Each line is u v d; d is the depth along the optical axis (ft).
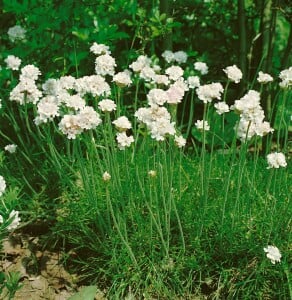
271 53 2.92
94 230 2.21
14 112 2.75
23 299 2.03
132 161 2.33
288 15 2.90
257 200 2.27
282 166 1.96
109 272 2.06
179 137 1.94
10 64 2.35
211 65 3.24
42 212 2.29
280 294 1.97
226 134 2.94
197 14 3.18
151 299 2.02
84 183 2.12
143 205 2.22
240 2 2.95
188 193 2.26
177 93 1.85
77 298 1.92
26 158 2.42
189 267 2.06
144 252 2.09
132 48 2.92
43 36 2.71
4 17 2.90
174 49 3.34
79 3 2.62
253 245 2.06
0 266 2.14
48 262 2.15
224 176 2.32
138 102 2.95
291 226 2.08
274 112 2.93
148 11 3.02
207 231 2.13
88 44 2.67
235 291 1.98
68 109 2.01
